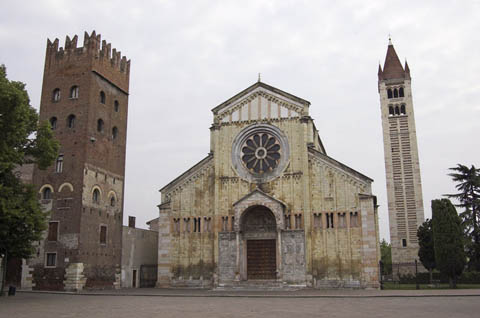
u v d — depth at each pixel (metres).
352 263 49.50
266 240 53.53
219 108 58.28
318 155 53.44
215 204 54.66
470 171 71.69
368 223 49.72
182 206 56.34
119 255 57.00
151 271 65.56
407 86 93.25
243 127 56.97
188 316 24.70
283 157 54.72
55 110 55.81
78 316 24.75
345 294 41.50
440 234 56.16
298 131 54.94
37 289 49.97
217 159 56.31
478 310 26.67
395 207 87.50
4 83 36.00
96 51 57.06
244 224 54.31
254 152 56.00
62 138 54.34
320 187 52.59
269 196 52.25
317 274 50.38
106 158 56.84
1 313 26.44
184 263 54.50
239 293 45.12
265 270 52.66
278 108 56.38
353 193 51.19
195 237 54.94
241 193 54.88
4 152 36.34
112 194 57.22
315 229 51.66
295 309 28.58
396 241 85.88
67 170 52.78
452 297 37.12
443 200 57.38
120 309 28.91
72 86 56.00
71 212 51.06
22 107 36.91
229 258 52.81
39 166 41.41
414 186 87.56
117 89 61.16
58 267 49.91
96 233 53.03
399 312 25.95
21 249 37.78
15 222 36.56
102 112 57.06
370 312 26.22
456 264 54.41
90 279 50.94
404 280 71.00
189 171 57.03
